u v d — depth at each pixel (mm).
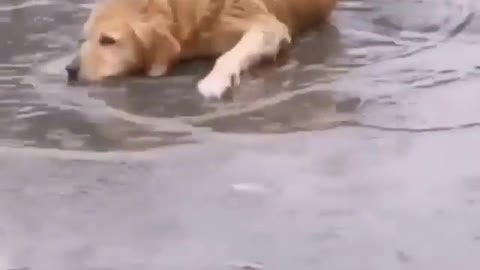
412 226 2613
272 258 2510
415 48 3547
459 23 3752
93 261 2510
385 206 2682
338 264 2492
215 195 2730
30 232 2613
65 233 2607
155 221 2641
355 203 2693
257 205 2691
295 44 3586
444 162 2855
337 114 3107
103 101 3203
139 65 3361
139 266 2490
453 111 3115
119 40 3312
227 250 2537
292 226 2615
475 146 2928
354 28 3719
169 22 3377
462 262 2496
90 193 2754
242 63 3330
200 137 2992
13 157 2912
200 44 3451
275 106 3158
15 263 2510
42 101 3199
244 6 3461
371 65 3418
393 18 3801
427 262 2496
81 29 3695
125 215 2664
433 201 2699
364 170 2822
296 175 2805
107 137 3004
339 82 3303
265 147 2936
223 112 3127
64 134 3021
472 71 3363
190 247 2549
